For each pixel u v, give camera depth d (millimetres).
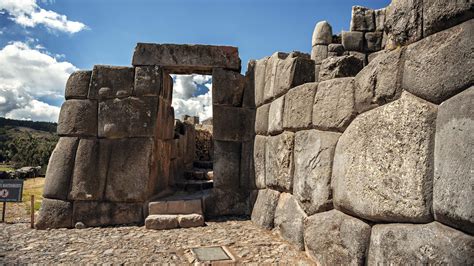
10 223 5910
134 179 5805
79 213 5660
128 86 6027
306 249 3887
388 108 2670
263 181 5512
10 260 3904
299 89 4332
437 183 2127
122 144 5910
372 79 2930
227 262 3768
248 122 6395
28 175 14367
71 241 4734
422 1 2346
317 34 8812
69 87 6047
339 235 3213
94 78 6035
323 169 3666
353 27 8586
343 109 3426
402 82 2566
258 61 6156
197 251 4164
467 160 1895
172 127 7305
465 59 1981
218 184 6242
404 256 2359
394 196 2508
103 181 5801
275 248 4207
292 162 4473
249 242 4484
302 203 4078
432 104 2277
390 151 2586
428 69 2260
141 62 6141
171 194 6770
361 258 2848
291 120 4469
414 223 2361
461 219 1919
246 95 6488
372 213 2740
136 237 4902
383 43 8422
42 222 5535
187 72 6711
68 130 5930
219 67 6371
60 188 5703
